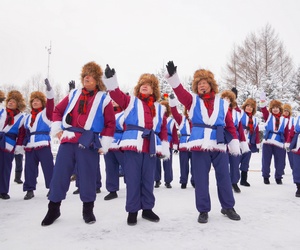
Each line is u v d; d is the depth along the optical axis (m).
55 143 17.83
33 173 4.39
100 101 3.04
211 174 6.98
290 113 6.24
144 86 3.34
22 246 2.26
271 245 2.30
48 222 2.83
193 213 3.31
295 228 2.75
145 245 2.29
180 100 3.19
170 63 3.03
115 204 3.85
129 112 3.15
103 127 3.08
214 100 3.27
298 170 4.47
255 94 17.98
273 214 3.28
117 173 4.37
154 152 3.02
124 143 3.02
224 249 2.21
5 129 4.32
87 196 2.92
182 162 5.44
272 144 5.82
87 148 2.93
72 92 3.15
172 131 5.64
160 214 3.27
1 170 4.28
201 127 3.16
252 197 4.33
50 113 4.20
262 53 28.80
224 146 3.13
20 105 4.57
